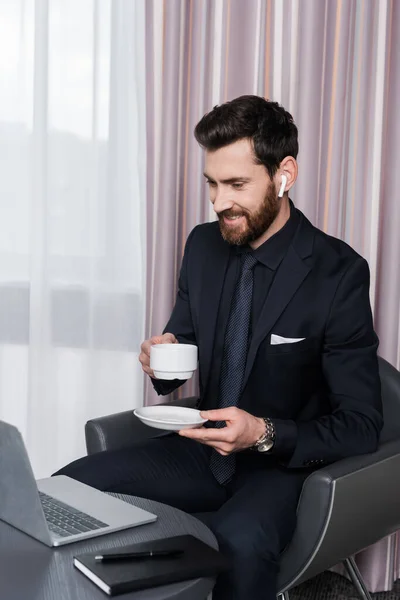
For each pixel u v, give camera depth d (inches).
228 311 68.6
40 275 90.1
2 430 45.6
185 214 91.4
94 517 48.7
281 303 64.9
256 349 64.7
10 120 89.7
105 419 71.7
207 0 88.6
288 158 65.0
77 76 89.7
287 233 67.5
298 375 65.3
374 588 88.3
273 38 88.6
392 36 86.2
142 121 89.7
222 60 89.1
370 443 60.9
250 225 64.3
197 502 66.8
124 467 65.7
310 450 59.2
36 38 87.6
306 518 56.9
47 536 44.2
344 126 87.4
